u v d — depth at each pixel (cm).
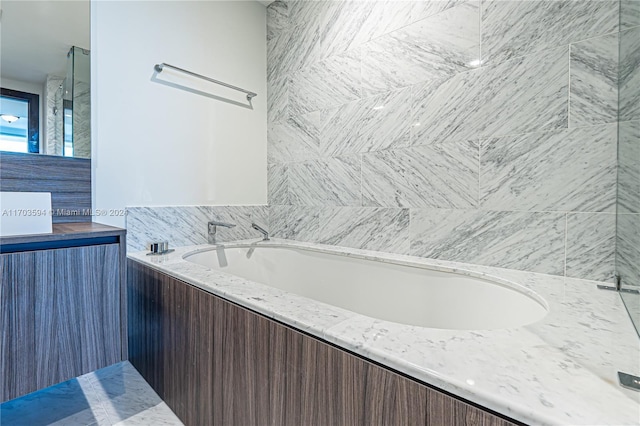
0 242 86
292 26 206
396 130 156
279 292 93
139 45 163
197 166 188
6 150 129
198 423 104
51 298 94
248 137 213
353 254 161
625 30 93
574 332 67
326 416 66
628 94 90
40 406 122
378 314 149
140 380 140
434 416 50
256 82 218
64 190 142
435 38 141
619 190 97
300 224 203
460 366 52
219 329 95
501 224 125
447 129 139
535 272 118
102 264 106
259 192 221
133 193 162
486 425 45
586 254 107
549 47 112
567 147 110
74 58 145
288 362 74
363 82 168
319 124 191
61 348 97
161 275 125
